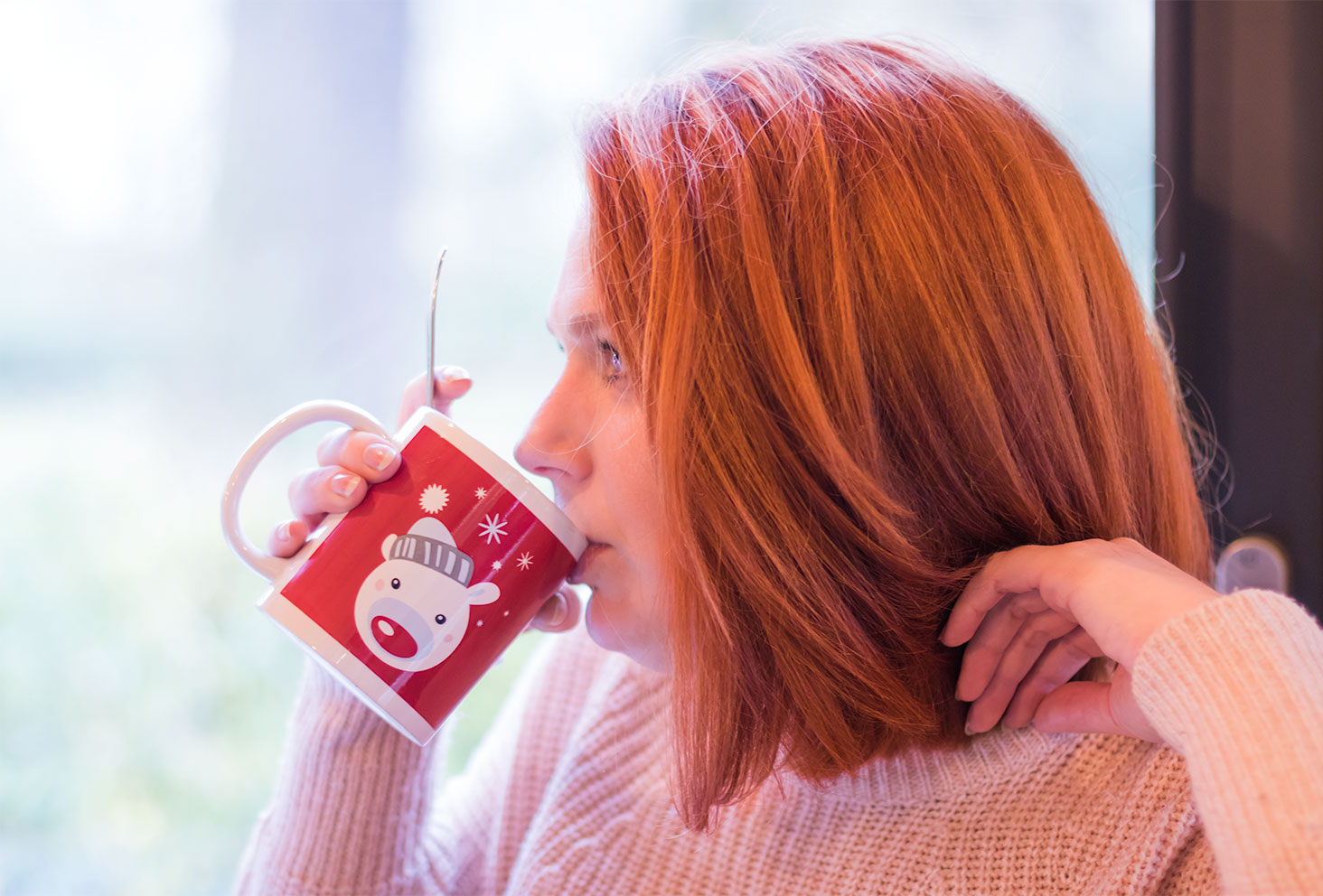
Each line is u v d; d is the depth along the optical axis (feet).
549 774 3.07
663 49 4.17
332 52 4.68
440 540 2.11
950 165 2.06
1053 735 2.18
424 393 2.58
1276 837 1.48
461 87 4.51
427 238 4.61
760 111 2.07
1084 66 3.32
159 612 4.62
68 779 4.55
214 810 4.56
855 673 2.02
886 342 1.96
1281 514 2.84
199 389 4.78
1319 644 1.67
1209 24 2.79
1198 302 2.88
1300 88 2.73
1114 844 2.07
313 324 4.80
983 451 2.02
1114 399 2.23
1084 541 1.99
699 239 1.96
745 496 1.93
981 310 1.99
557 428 2.20
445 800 3.25
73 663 4.58
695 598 2.01
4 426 4.63
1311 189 2.74
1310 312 2.77
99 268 4.69
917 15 3.42
